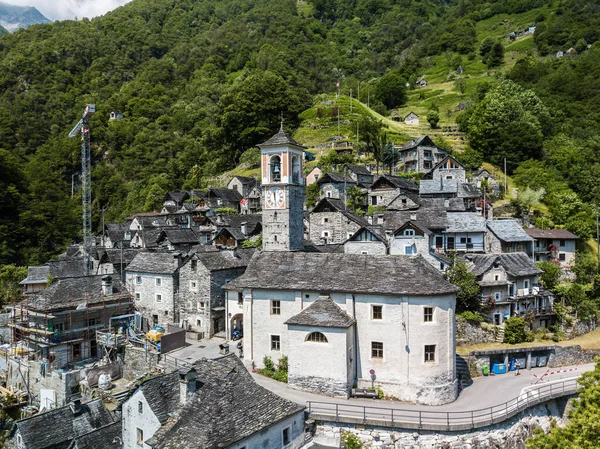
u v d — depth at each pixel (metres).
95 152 160.38
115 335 49.09
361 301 39.12
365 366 38.97
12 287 75.50
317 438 33.72
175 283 56.22
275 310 42.72
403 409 35.66
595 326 60.41
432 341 37.44
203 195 113.12
